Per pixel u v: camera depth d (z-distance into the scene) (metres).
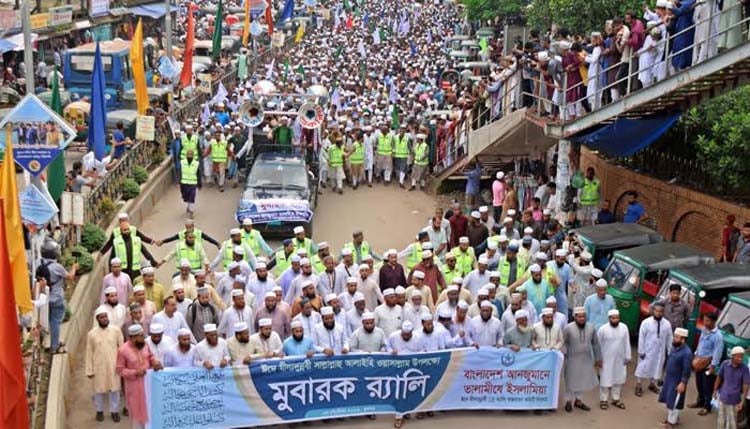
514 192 24.42
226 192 29.16
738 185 21.14
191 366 13.99
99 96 22.47
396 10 94.19
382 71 52.03
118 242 17.86
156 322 14.63
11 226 13.43
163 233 24.61
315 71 49.03
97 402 14.46
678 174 23.81
